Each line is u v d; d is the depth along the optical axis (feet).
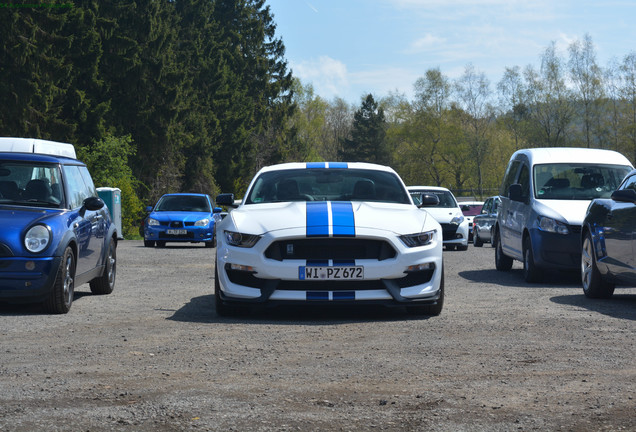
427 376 16.66
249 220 26.55
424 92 278.87
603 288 32.68
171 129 159.12
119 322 25.36
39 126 127.65
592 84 245.04
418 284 25.91
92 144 137.90
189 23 193.77
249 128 225.76
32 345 20.74
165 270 49.96
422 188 79.82
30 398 14.69
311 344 20.84
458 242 74.54
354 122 343.67
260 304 25.40
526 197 43.37
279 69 241.35
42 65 125.59
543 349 19.93
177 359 18.65
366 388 15.53
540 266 40.11
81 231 30.40
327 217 25.99
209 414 13.51
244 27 232.53
